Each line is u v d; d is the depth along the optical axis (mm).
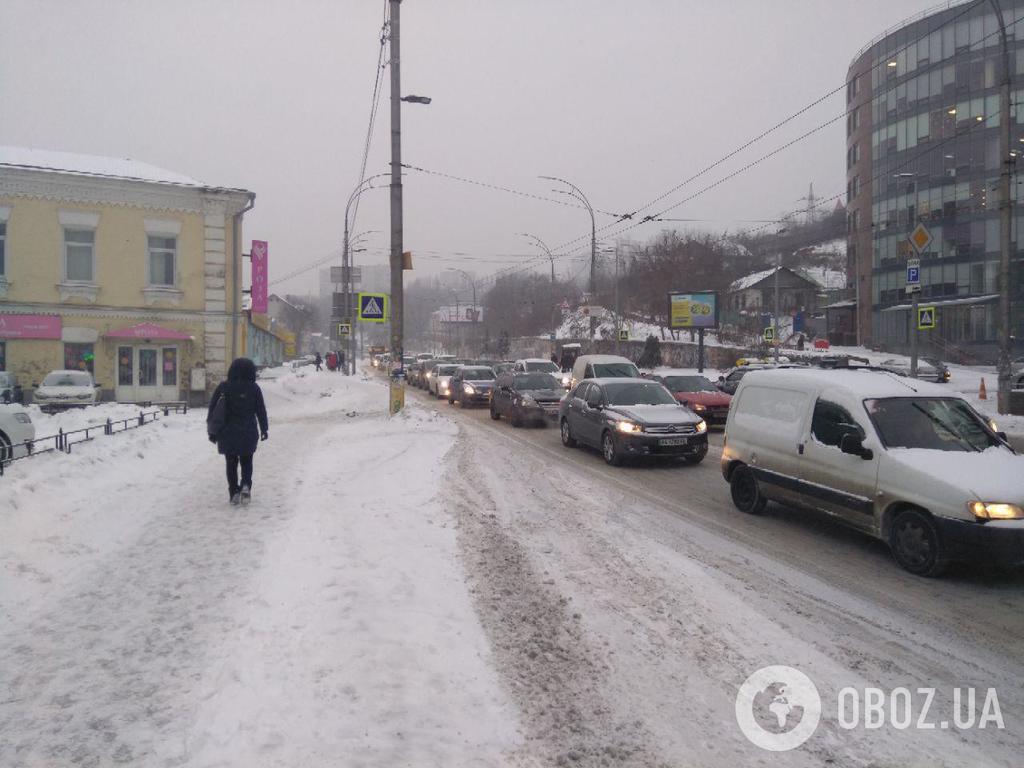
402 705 3553
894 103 53438
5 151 25203
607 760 3197
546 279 102125
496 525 7363
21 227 23547
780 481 7672
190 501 8188
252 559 5914
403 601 4926
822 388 7426
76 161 25734
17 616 4707
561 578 5684
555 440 15602
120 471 9492
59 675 3869
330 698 3596
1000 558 5477
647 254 67125
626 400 12820
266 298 29953
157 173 26469
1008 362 19500
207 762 3057
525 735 3375
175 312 25375
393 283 18234
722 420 17000
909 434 6598
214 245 25828
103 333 24500
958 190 49094
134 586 5281
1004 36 17984
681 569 6004
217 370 25984
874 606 5207
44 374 23891
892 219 54125
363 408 23469
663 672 4082
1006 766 3209
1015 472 5941
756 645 4480
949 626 4848
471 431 17062
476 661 4105
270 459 11500
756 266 99062
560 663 4156
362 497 8430
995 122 47250
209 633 4406
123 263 24672
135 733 3293
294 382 33688
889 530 6273
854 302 63188
